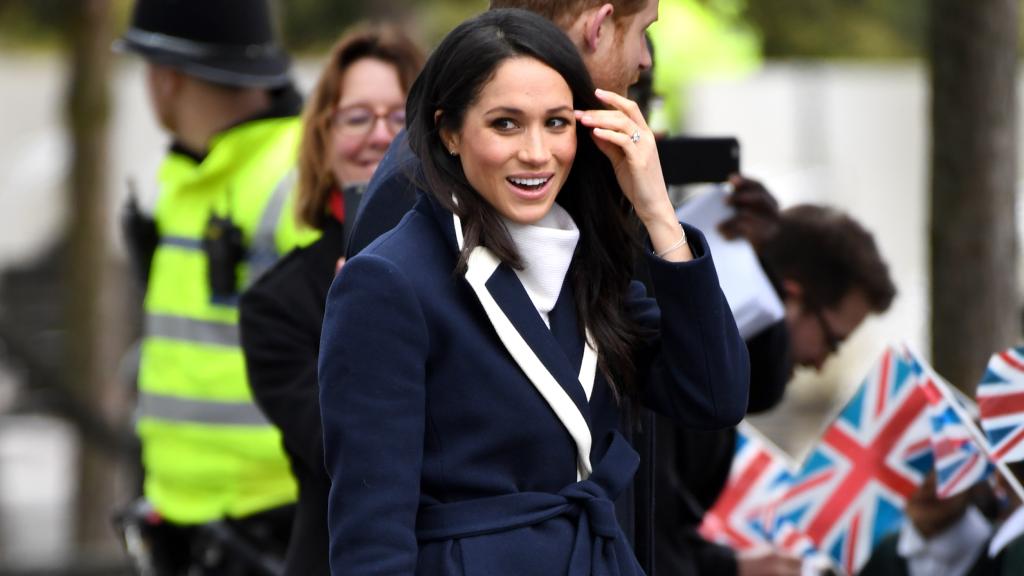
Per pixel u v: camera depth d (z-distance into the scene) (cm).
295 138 1638
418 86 987
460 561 948
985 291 1698
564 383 973
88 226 3647
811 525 1475
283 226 1598
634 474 1037
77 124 3625
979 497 1462
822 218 1474
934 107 1719
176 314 1680
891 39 5466
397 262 959
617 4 1076
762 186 1289
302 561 1323
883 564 1462
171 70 1731
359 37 1418
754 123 4988
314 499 1328
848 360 4559
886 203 5072
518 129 956
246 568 1638
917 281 4756
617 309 1023
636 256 1034
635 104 995
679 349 1003
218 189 1677
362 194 1223
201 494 1675
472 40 959
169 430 1688
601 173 1020
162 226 1720
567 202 1025
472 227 966
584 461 982
